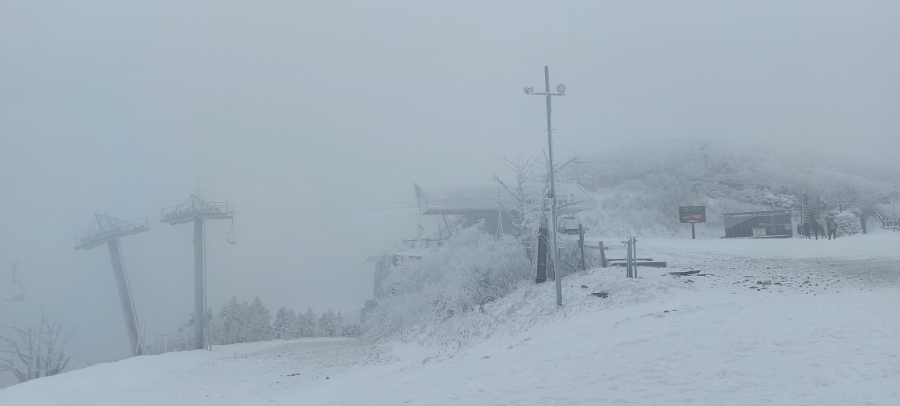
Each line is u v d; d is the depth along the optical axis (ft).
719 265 94.89
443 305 101.86
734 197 244.22
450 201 182.70
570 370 37.99
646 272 83.25
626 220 228.63
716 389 28.53
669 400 27.61
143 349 155.94
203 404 56.44
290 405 44.34
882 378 27.68
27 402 67.72
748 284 74.08
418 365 64.03
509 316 79.82
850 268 86.94
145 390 70.28
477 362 50.26
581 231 94.07
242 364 93.61
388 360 77.05
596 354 42.14
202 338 146.61
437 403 34.19
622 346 43.24
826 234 167.02
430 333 91.71
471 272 99.60
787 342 37.50
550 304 77.15
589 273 88.17
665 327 48.62
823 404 24.40
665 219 228.84
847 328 40.60
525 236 101.09
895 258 97.86
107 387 75.77
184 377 80.64
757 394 26.89
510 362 45.98
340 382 59.77
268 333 236.22
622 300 70.69
